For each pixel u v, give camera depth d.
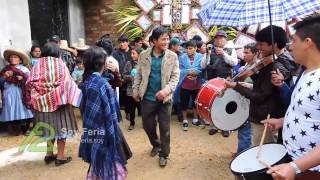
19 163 4.29
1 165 4.23
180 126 5.71
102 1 8.38
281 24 3.48
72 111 4.17
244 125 3.85
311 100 1.80
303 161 1.65
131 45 6.74
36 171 4.05
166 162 4.12
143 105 4.07
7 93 5.18
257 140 3.13
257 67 2.96
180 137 5.14
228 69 5.27
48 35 7.30
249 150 2.35
